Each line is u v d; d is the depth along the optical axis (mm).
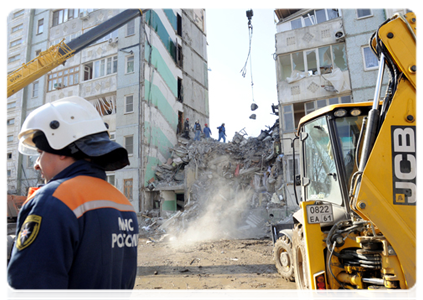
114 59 21953
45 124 1331
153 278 6539
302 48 16875
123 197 1483
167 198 19234
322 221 3729
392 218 2816
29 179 22922
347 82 15586
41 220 1060
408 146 2893
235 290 5473
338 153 3787
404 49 2953
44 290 970
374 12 15734
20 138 1433
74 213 1123
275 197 16141
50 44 24594
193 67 29219
